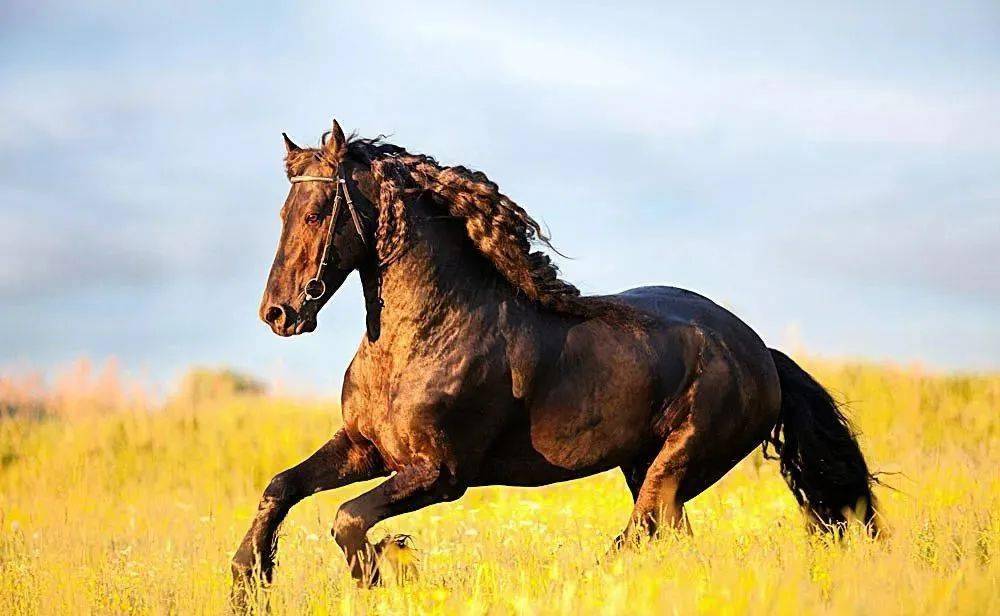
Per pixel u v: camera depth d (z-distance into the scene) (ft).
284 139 35.94
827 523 41.81
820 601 29.04
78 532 50.75
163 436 86.79
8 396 95.14
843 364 94.02
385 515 34.04
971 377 91.04
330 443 36.24
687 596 27.40
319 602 33.42
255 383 119.24
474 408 35.14
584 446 37.24
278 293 34.58
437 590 32.78
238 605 33.24
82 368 94.12
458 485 35.40
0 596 35.94
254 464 81.66
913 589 29.40
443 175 35.50
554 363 36.50
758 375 40.32
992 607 27.71
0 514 53.21
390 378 35.01
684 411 38.65
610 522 51.11
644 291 41.22
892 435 76.59
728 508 50.52
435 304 34.96
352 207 34.91
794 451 42.88
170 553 40.32
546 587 31.99
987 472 54.44
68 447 84.23
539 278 36.22
